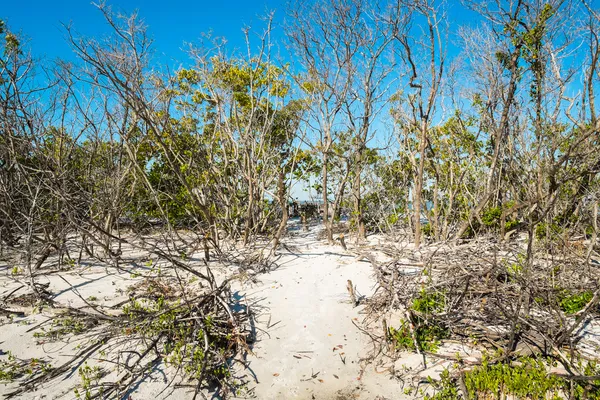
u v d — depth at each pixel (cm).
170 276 972
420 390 575
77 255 1196
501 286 740
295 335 739
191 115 1555
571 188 752
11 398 528
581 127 716
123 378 557
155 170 1611
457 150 1642
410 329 683
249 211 1413
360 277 1029
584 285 750
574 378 472
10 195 1043
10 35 1063
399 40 1338
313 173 1972
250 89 1482
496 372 544
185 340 634
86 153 1302
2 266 1071
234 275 1018
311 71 1570
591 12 918
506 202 1395
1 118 977
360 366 655
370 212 1803
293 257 1262
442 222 1565
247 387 598
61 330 666
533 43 1116
